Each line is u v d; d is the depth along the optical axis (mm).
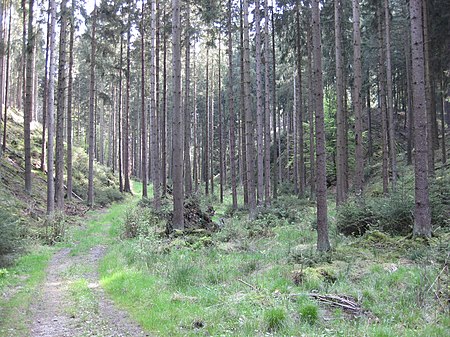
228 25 28500
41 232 17688
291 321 6688
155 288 9281
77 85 56469
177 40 17750
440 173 22688
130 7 31766
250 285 8969
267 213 22297
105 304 8719
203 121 55031
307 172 40031
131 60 42656
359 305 7434
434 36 22078
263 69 40531
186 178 32094
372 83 38781
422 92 11789
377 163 35750
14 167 28609
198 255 12719
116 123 60562
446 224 13008
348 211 14797
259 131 23656
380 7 22547
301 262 10742
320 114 11492
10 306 8438
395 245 11445
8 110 40156
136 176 64562
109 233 20047
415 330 6137
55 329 7137
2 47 27734
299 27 27031
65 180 33125
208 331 6605
